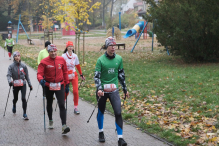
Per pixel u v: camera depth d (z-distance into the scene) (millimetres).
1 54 23047
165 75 11531
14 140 5098
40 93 9414
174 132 5309
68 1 16844
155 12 14766
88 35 49906
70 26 17156
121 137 4570
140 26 36625
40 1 67250
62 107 5355
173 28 14391
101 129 5055
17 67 6480
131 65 14891
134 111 6918
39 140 5098
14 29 67688
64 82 5746
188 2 14445
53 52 5344
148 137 5219
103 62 4762
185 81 10094
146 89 9336
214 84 9352
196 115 6266
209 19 13609
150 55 19375
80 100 8484
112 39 4746
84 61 17094
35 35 53219
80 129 5758
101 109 4957
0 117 6645
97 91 4824
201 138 4863
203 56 14352
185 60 15000
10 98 8641
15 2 68000
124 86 4934
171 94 8484
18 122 6234
